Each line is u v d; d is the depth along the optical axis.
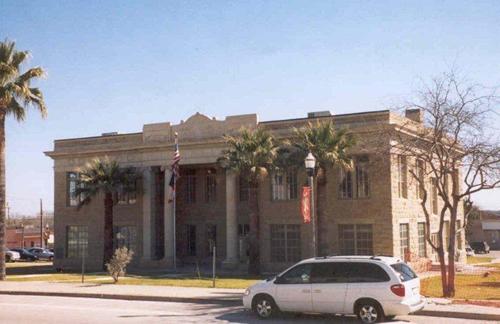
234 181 38.31
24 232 90.88
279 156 33.72
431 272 33.72
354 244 34.81
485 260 50.78
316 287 16.56
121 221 43.22
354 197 34.91
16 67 32.94
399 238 34.47
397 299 15.57
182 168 43.66
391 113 33.72
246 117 38.19
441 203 40.41
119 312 18.75
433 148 23.52
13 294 25.11
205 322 16.56
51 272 40.00
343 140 32.25
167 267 39.91
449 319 16.67
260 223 37.62
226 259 38.59
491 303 18.84
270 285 17.19
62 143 45.50
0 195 32.41
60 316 17.84
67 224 45.06
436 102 23.14
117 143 43.16
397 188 34.66
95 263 43.69
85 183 40.19
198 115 40.09
